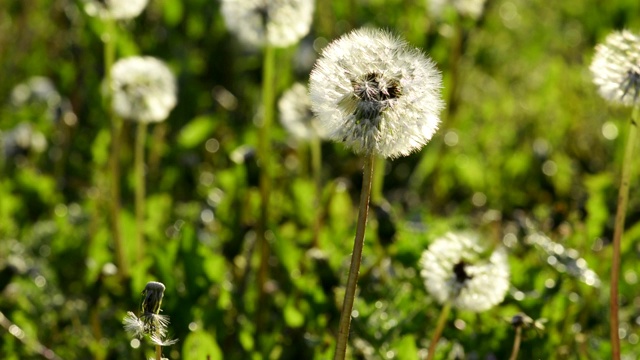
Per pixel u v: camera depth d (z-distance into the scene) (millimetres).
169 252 5305
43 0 10086
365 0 9383
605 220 6141
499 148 8734
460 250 4102
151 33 9141
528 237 5523
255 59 9039
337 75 3074
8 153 8008
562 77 9648
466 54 9508
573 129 8797
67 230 6883
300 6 5410
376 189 6770
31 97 9195
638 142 7984
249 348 4969
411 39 8734
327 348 4801
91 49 8305
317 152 6586
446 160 8117
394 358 4688
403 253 5594
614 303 4035
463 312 5035
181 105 8695
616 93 3828
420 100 3061
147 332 3172
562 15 11516
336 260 5703
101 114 8305
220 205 6426
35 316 5656
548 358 4891
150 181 7738
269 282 5809
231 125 8633
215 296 5340
